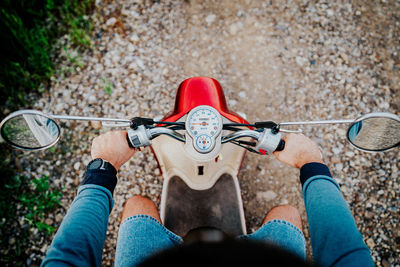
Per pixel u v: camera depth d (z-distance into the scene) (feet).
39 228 7.15
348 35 8.90
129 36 8.75
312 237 3.07
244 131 3.81
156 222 4.35
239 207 6.23
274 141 3.76
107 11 8.92
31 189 7.56
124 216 5.23
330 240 2.81
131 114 8.14
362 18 9.07
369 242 7.39
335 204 3.11
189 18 8.98
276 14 9.07
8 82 8.20
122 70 8.46
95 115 8.12
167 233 4.29
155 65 8.54
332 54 8.72
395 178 7.80
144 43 8.71
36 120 3.62
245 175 7.87
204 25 8.95
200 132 3.71
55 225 7.38
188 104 5.05
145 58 8.58
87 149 7.88
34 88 8.27
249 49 8.79
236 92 8.43
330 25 8.99
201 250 1.50
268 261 1.41
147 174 7.75
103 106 8.18
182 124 3.93
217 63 8.65
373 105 8.33
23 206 7.43
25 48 8.03
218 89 5.40
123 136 4.04
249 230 7.59
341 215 2.98
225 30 8.93
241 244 1.54
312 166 3.64
